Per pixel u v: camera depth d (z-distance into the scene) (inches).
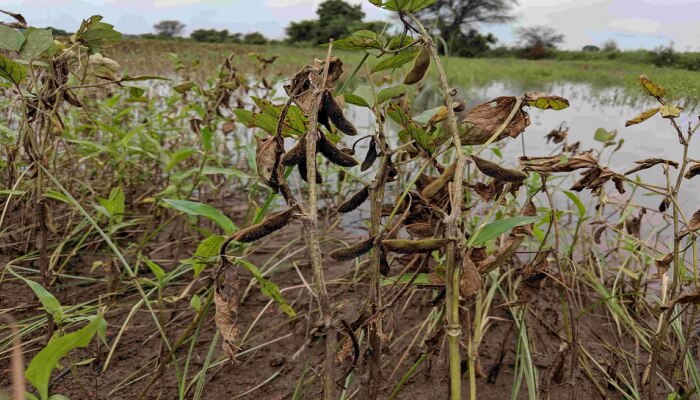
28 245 78.6
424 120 46.4
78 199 93.8
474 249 36.4
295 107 37.1
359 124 196.9
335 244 95.6
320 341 62.4
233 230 40.4
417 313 70.9
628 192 123.9
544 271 46.9
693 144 180.5
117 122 97.1
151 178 111.9
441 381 56.7
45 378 28.7
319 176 35.5
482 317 62.6
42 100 55.9
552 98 34.6
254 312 69.9
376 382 42.7
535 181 75.4
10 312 64.9
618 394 57.3
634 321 71.6
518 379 53.0
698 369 60.4
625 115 273.4
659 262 49.9
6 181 90.0
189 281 75.1
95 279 73.1
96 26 53.6
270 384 56.3
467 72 666.2
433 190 35.9
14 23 53.6
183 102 130.2
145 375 55.4
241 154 144.9
